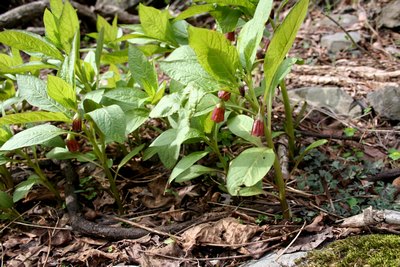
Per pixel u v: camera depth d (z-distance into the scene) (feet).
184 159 4.37
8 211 4.62
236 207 4.48
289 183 4.64
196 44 3.95
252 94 4.18
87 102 4.41
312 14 7.36
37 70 5.03
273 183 4.63
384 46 6.13
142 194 4.71
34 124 5.34
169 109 4.20
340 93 5.32
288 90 5.49
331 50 6.16
